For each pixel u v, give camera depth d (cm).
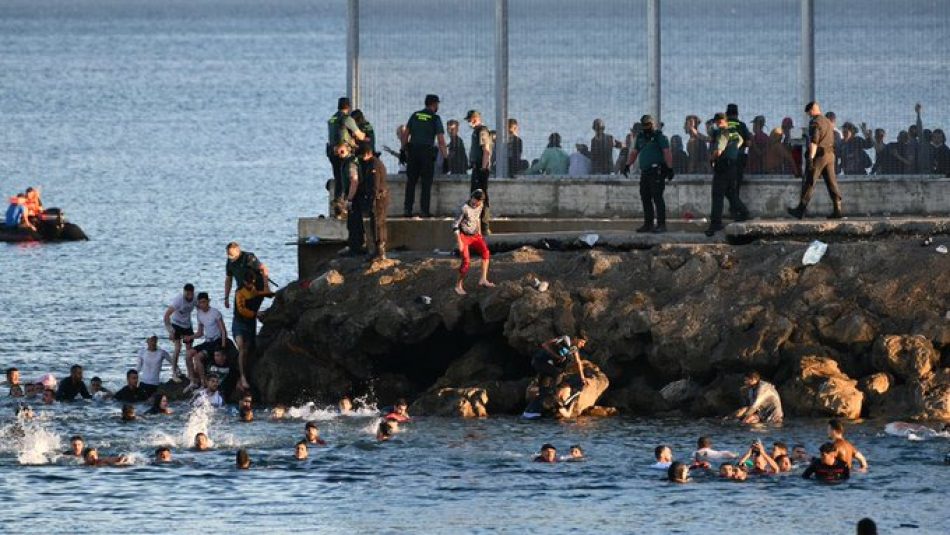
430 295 12606
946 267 11888
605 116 13650
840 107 13350
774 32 13412
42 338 15762
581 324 12131
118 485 10369
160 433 11731
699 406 11719
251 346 13000
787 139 13388
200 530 9438
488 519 9462
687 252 12350
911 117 13250
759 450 10338
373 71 13962
